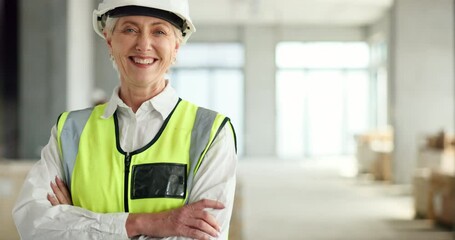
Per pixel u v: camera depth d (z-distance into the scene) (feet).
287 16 41.50
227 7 37.65
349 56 46.42
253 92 45.34
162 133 4.30
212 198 4.14
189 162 4.24
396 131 28.40
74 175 4.29
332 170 36.35
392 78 28.71
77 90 22.15
